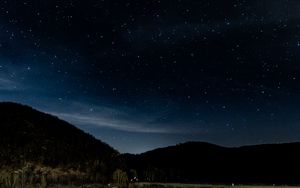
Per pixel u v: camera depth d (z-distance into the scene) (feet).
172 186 224.94
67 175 221.46
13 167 211.20
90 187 201.05
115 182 226.79
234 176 355.56
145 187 215.31
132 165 329.31
